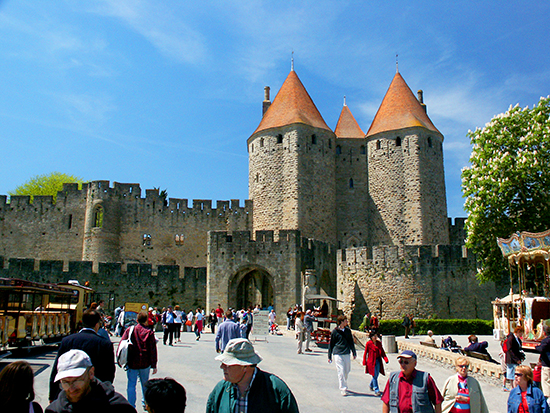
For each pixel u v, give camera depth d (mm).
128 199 57812
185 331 37500
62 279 43812
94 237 55469
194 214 58406
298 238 42844
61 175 78750
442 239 53469
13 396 5895
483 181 32875
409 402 8336
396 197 53875
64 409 6285
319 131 55656
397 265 40812
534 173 31703
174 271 45125
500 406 14102
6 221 57438
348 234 56312
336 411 12070
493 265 33656
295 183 53188
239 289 47656
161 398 5871
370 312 40938
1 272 43594
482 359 18875
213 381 15016
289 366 19000
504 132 33844
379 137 55844
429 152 54438
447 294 40000
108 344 8852
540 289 34250
